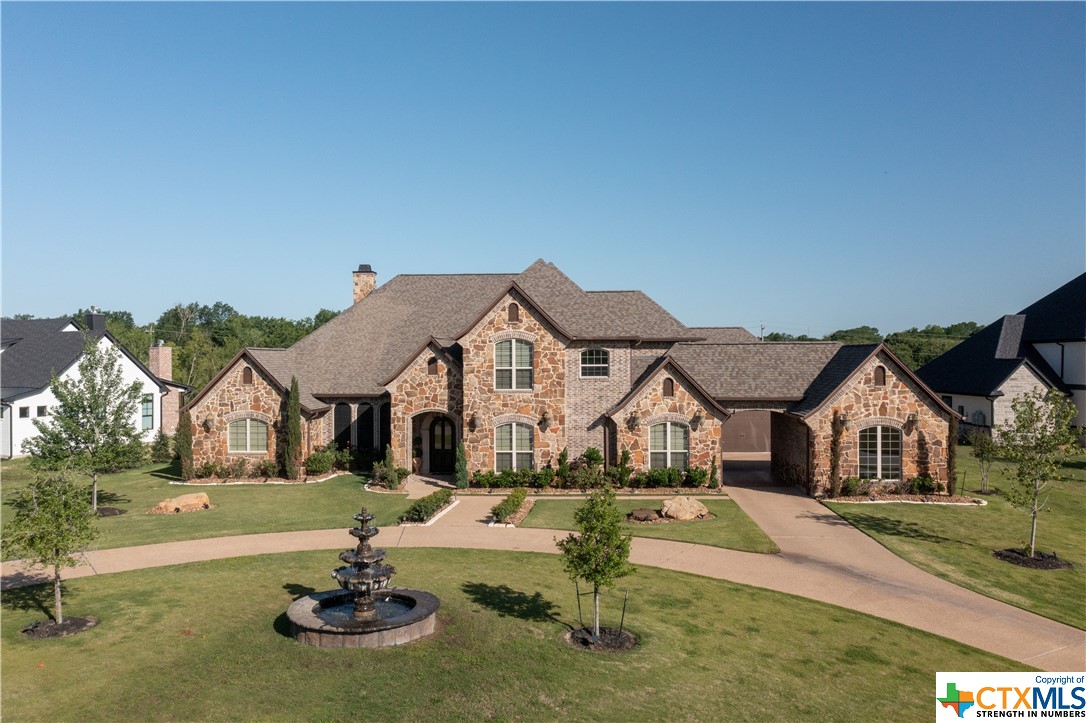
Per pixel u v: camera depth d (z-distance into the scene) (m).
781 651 16.02
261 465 37.59
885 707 13.55
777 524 27.91
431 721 12.51
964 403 53.66
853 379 32.75
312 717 12.55
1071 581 21.50
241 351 37.81
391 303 45.41
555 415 35.47
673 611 18.39
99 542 24.88
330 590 19.47
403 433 37.66
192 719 12.42
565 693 13.68
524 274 39.69
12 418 46.12
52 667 14.45
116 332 96.31
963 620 18.27
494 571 21.48
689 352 39.03
